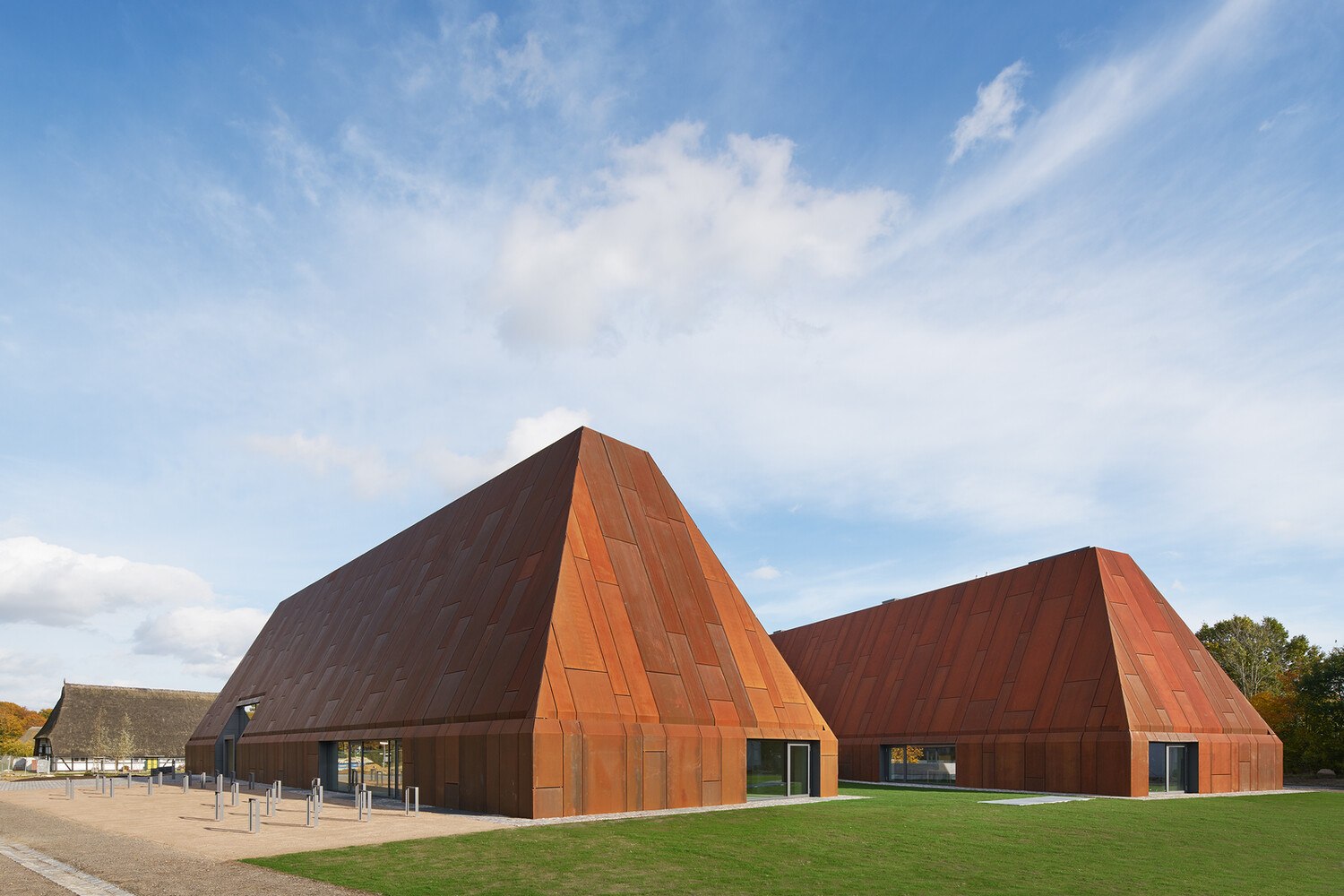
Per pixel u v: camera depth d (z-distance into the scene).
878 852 17.17
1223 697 36.38
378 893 12.58
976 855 17.16
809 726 29.83
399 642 33.75
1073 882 14.78
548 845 16.98
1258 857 17.92
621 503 28.73
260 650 55.66
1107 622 34.88
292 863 14.88
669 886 13.59
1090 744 32.69
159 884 13.16
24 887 13.00
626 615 25.95
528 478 31.23
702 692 26.67
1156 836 20.41
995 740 36.78
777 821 21.50
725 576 31.00
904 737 42.41
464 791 24.30
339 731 34.28
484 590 29.00
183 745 72.56
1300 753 46.75
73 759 67.69
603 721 23.19
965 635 42.50
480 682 25.39
